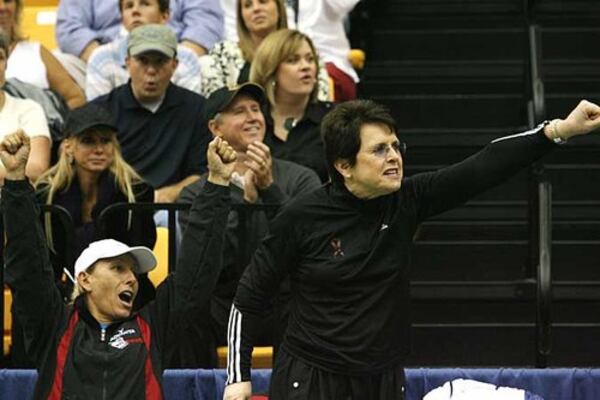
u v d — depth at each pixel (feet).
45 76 98.53
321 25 104.99
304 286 62.28
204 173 91.91
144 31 91.86
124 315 66.85
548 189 85.05
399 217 61.87
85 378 65.41
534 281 93.09
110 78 99.14
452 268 97.04
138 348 66.13
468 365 92.58
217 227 65.67
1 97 90.68
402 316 62.18
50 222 80.07
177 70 97.81
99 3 104.42
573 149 102.94
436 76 110.22
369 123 61.26
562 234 98.89
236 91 82.94
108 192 82.64
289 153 88.43
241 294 63.46
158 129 92.27
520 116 106.11
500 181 61.52
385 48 112.57
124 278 66.80
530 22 97.81
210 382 76.13
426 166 104.73
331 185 62.49
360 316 61.41
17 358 78.64
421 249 97.45
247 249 78.59
